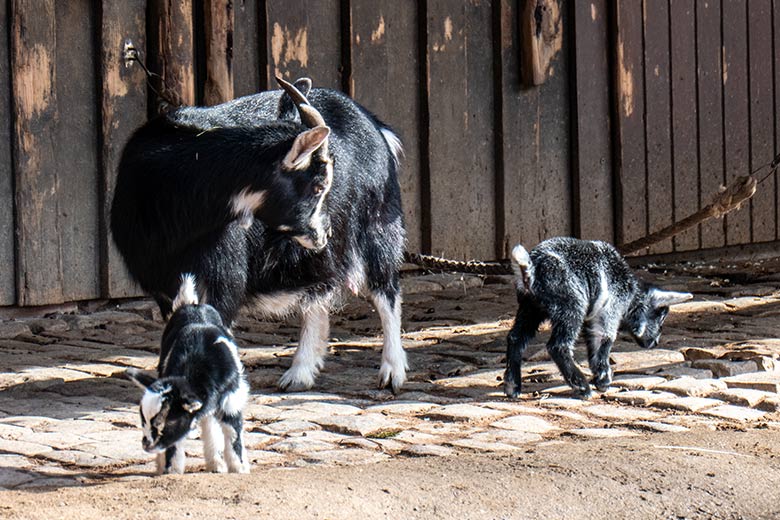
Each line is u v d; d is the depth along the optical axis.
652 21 17.20
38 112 12.55
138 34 13.15
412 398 9.11
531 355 10.50
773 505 6.27
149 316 13.05
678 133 17.62
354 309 13.47
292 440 7.74
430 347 11.07
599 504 6.19
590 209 16.80
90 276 13.09
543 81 16.06
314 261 8.94
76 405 8.77
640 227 17.23
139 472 7.02
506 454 7.18
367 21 14.79
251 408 8.71
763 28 18.78
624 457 7.00
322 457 7.31
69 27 12.80
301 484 6.34
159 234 8.23
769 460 7.00
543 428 8.07
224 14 13.33
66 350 11.08
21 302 12.55
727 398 8.84
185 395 6.25
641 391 9.07
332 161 8.57
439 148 15.45
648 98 17.20
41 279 12.69
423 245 15.50
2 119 12.43
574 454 7.09
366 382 9.68
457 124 15.62
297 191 8.24
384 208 9.80
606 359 9.16
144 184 8.27
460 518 5.93
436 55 15.37
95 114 13.04
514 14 16.00
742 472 6.74
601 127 16.84
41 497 6.14
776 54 18.98
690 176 17.81
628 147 17.00
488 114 15.96
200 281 8.28
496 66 15.92
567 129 16.67
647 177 17.28
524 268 8.77
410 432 7.99
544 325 12.05
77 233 12.97
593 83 16.70
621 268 9.25
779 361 10.00
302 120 8.50
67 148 12.86
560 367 8.88
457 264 10.32
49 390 9.35
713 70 18.08
